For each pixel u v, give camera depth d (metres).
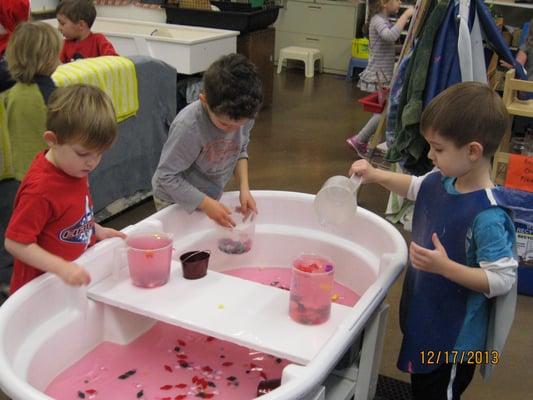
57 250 1.40
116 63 2.82
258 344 1.20
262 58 5.18
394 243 1.53
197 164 1.70
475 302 1.36
